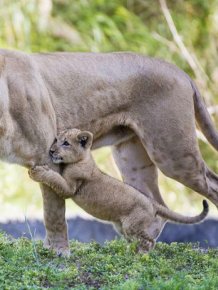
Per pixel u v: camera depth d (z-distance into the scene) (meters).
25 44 19.80
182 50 20.14
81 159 10.36
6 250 10.23
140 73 11.11
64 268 9.84
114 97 10.98
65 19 20.62
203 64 20.77
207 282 9.19
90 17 20.55
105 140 11.20
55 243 10.53
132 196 10.59
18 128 9.99
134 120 11.16
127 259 10.27
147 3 21.23
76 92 10.72
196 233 14.44
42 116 10.20
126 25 20.84
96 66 10.94
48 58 10.67
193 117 11.31
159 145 11.17
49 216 10.45
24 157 10.12
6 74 9.96
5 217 14.61
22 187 18.33
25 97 10.02
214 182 11.59
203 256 10.87
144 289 8.98
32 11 20.16
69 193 10.37
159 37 20.55
